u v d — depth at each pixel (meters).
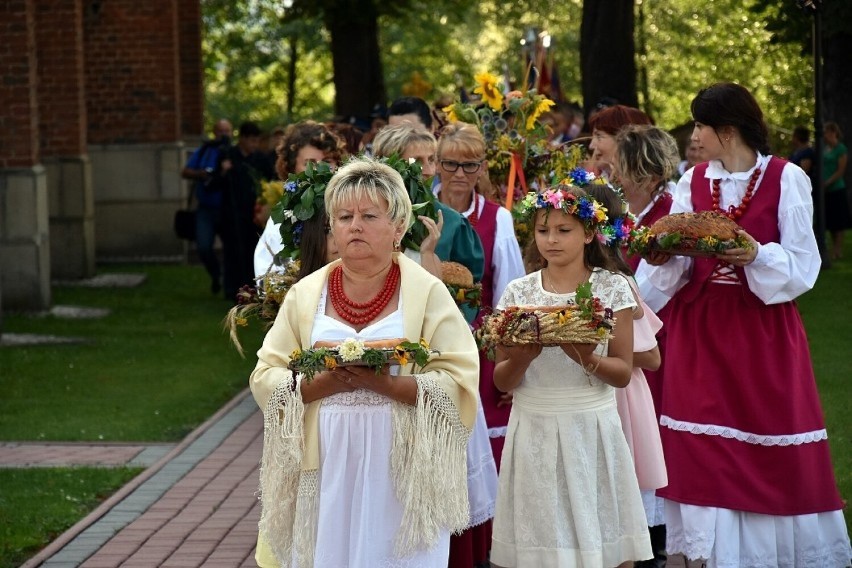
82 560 6.76
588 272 5.48
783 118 36.84
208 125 42.81
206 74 42.75
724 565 6.00
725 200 6.16
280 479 4.69
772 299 5.95
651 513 6.41
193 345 14.08
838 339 13.30
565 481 5.36
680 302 6.22
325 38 37.97
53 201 19.53
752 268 5.94
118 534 7.23
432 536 4.60
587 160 8.52
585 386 5.36
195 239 18.69
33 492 8.11
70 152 19.41
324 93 45.72
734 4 35.50
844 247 23.03
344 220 4.60
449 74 43.12
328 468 4.62
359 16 22.75
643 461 5.89
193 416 10.53
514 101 8.12
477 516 5.91
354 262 4.61
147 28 22.06
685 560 6.66
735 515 6.05
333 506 4.60
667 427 6.19
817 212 19.59
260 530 4.94
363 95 23.34
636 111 7.59
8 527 7.32
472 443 5.92
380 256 4.62
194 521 7.49
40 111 19.25
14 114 15.78
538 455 5.36
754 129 6.12
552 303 5.45
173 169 22.38
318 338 4.69
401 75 42.19
